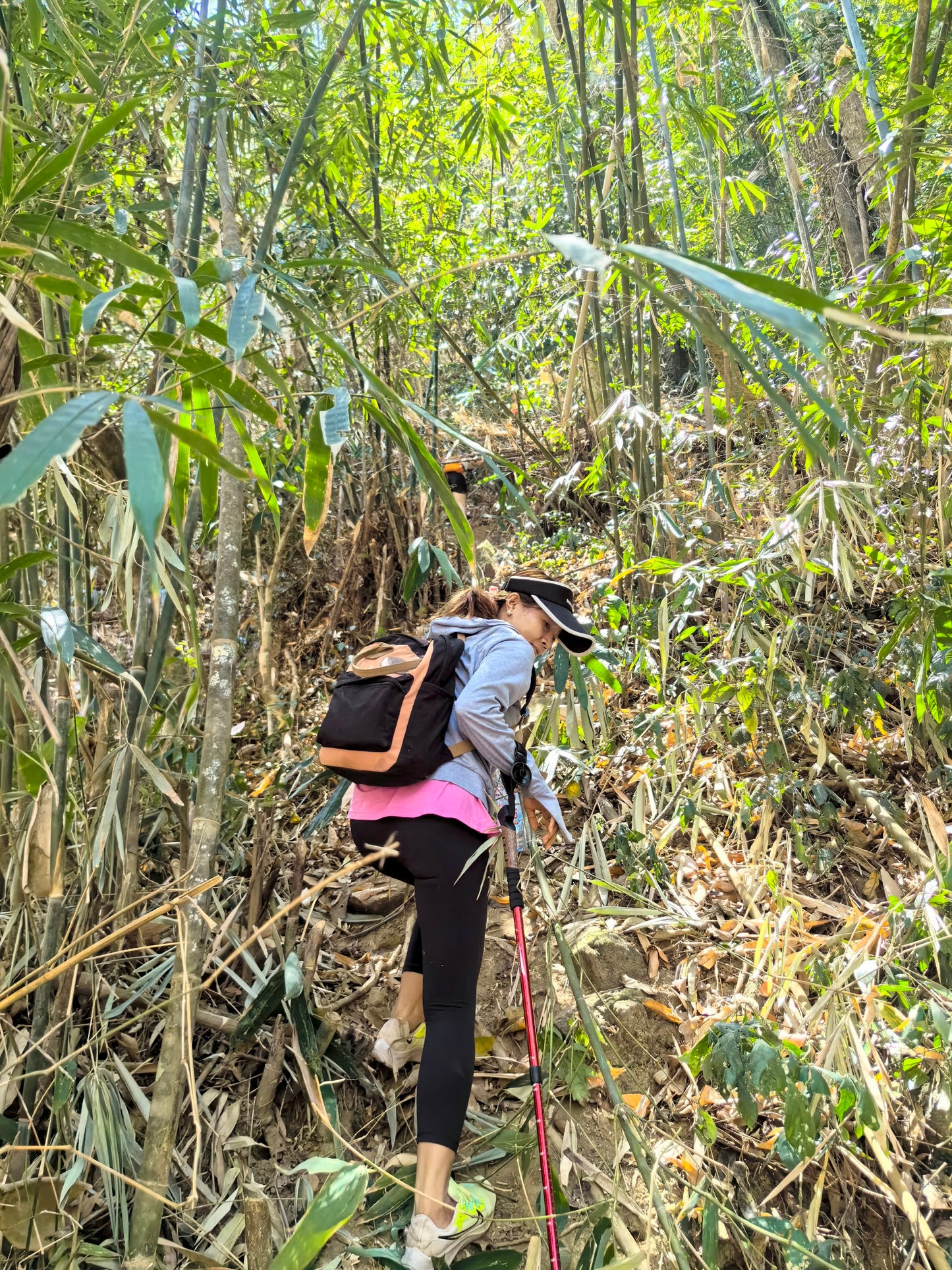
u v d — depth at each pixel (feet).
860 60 9.17
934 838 6.57
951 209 7.61
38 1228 5.00
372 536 12.50
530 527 12.87
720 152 10.39
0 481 2.20
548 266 13.06
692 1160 6.14
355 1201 3.79
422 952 5.98
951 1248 5.73
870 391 8.67
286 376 8.48
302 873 7.71
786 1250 5.52
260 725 10.91
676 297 8.63
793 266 10.91
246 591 13.02
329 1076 6.49
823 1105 5.72
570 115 11.50
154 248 7.86
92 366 5.41
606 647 9.37
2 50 4.18
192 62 6.42
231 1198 5.72
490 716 5.84
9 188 3.61
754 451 10.64
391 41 8.70
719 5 10.41
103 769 6.04
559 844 8.77
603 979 7.31
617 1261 5.04
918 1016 5.77
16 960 5.94
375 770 5.80
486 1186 6.05
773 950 7.11
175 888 6.41
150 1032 6.68
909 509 8.69
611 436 10.48
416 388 13.60
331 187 9.45
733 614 9.01
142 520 2.18
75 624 4.92
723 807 8.77
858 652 9.31
